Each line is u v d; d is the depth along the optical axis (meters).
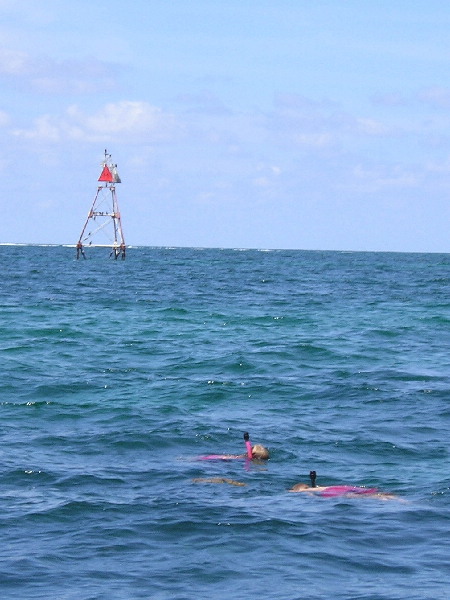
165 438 26.14
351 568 15.77
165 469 22.75
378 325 59.34
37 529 17.80
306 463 23.66
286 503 19.80
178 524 18.14
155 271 148.38
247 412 30.31
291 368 40.03
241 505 19.56
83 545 16.88
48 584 14.88
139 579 15.16
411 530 17.91
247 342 49.12
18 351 44.34
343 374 38.34
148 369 39.38
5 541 17.05
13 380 35.88
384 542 17.19
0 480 21.30
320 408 31.14
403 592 14.59
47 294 84.56
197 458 24.00
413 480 21.97
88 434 26.58
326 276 138.88
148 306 72.88
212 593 14.55
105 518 18.52
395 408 31.08
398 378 37.31
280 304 77.06
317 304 77.56
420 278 136.62
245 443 25.47
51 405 30.94
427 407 31.20
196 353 44.44
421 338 51.94
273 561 16.11
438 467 23.28
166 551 16.61
